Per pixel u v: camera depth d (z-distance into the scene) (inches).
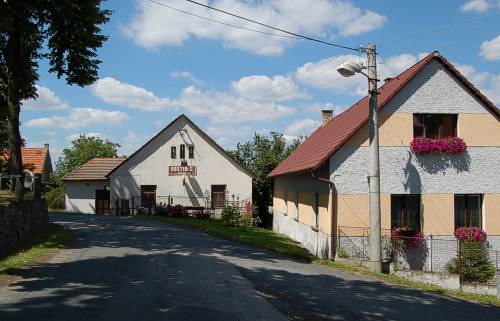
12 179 900.0
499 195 757.9
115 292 381.1
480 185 754.8
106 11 850.8
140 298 363.6
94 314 317.1
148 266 507.2
